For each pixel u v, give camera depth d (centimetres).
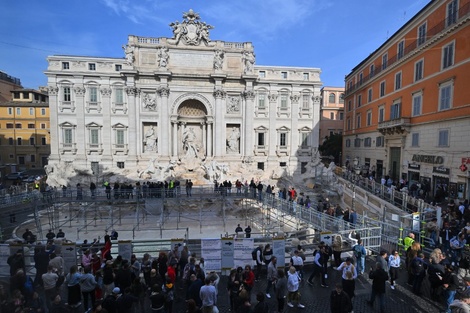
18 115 5953
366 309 1101
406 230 1730
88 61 4250
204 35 4388
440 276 1141
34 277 1338
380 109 4088
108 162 4350
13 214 2422
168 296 1030
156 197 2744
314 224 1983
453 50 2606
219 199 2855
